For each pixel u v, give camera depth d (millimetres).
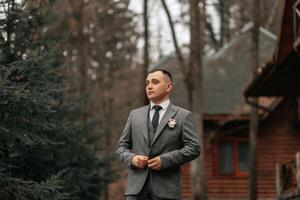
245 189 23156
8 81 6949
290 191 14453
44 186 7027
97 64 30188
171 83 5176
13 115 7176
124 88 36438
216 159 23344
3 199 7180
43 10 9688
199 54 17516
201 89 17422
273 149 23438
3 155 7617
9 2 8648
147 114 5148
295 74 13914
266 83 14836
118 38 29391
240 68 25516
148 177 4926
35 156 8883
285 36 12555
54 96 9867
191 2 17547
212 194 23094
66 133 10070
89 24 24312
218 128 22859
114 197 32000
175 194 4910
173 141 5012
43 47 9312
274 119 23594
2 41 8531
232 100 24031
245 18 31797
